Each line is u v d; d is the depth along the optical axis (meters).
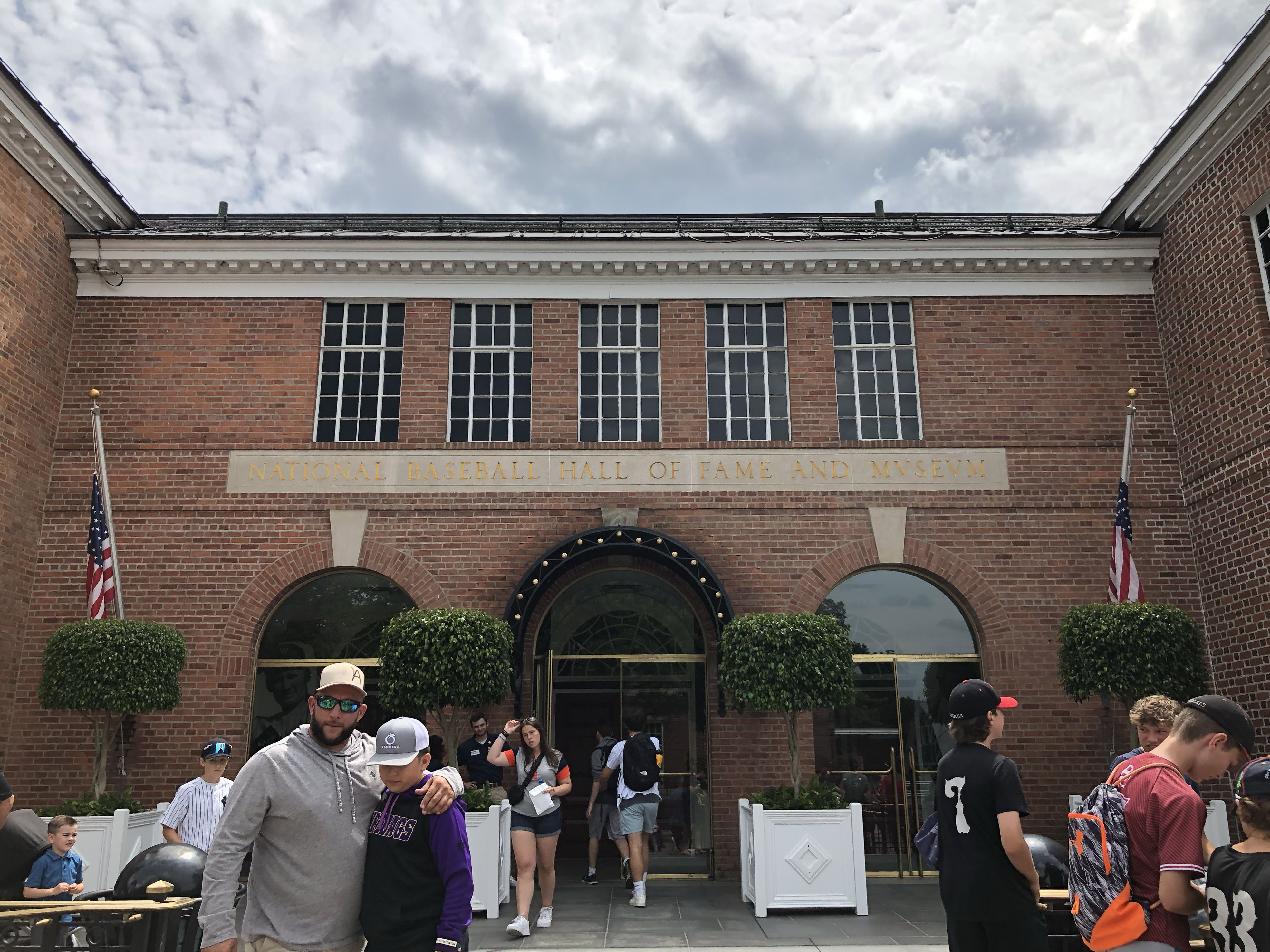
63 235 12.79
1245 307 11.38
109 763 11.52
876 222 15.88
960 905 4.53
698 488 12.65
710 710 12.03
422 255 13.13
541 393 13.01
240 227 15.62
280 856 4.09
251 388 12.84
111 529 11.51
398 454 12.66
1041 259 13.16
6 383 11.59
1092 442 12.79
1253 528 11.25
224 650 11.98
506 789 11.41
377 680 12.26
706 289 13.44
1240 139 11.39
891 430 13.04
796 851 9.67
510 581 12.34
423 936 4.00
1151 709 5.29
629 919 9.40
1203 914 4.75
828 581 12.41
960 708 4.82
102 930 5.44
